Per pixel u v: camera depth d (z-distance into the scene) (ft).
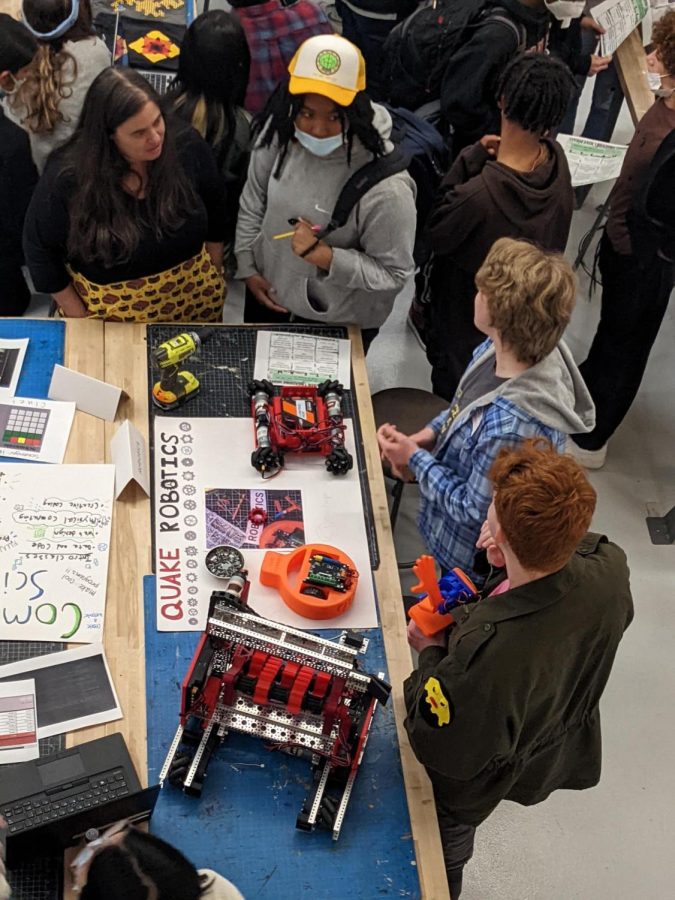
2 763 5.82
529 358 6.51
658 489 11.82
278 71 10.93
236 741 6.06
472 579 7.16
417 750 5.65
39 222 7.92
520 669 5.10
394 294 8.72
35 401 7.73
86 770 5.70
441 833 6.53
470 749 5.36
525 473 5.00
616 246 9.81
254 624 5.89
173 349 8.04
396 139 8.19
